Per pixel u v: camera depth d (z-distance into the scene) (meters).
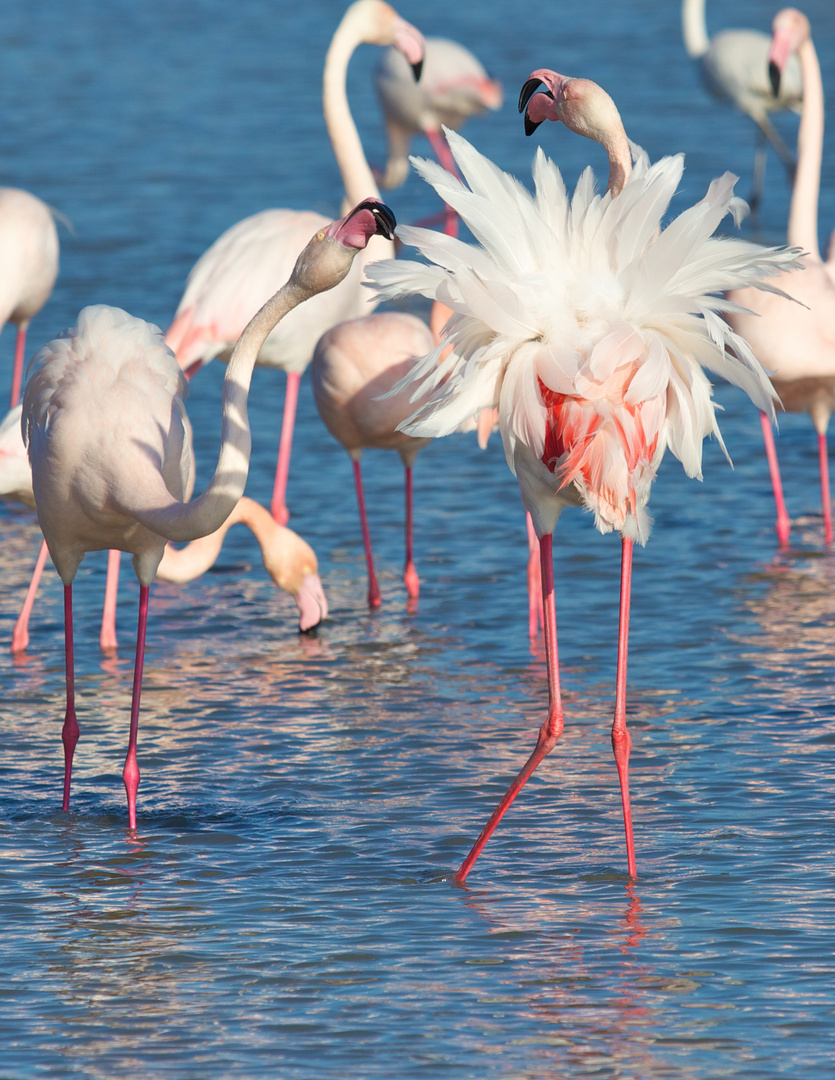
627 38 52.22
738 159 34.53
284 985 7.84
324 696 12.48
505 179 8.87
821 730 11.33
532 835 9.73
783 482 18.19
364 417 14.61
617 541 16.19
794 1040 7.21
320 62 49.28
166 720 12.00
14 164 34.78
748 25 55.28
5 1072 7.03
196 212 30.34
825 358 15.51
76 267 26.47
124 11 63.12
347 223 9.17
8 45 53.28
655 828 9.77
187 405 21.16
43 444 10.31
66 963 8.07
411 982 7.84
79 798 10.48
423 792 10.48
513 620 14.29
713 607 14.22
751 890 8.82
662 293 8.69
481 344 9.05
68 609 10.61
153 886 9.04
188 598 15.27
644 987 7.74
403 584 15.39
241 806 10.31
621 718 9.12
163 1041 7.30
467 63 30.64
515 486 18.31
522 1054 7.14
